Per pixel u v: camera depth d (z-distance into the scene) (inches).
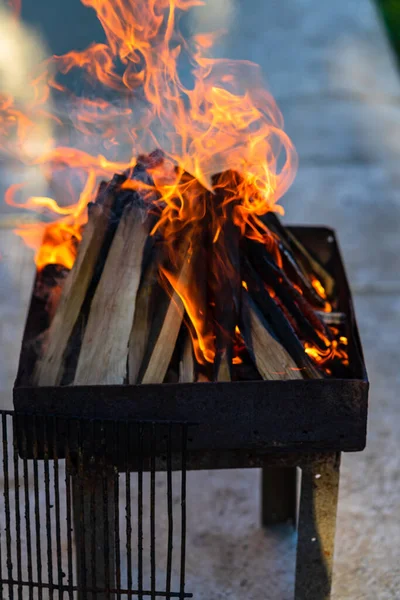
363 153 308.2
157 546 139.4
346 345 117.2
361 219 262.8
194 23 384.8
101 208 114.7
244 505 150.6
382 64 397.1
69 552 103.2
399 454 162.4
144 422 97.3
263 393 98.1
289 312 113.9
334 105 347.3
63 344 109.3
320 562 112.0
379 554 137.1
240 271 110.2
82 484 103.3
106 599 105.3
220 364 103.9
